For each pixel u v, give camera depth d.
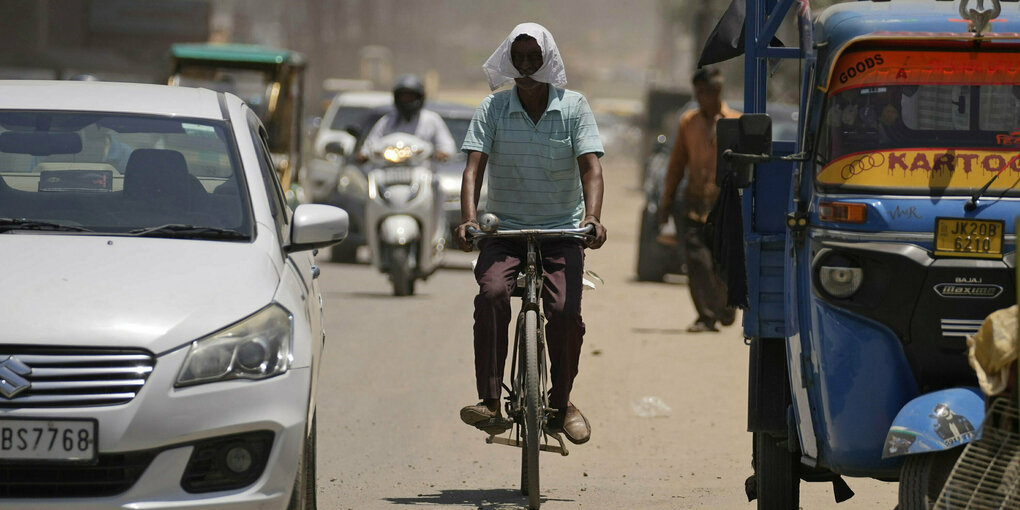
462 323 36.06
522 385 17.66
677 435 24.56
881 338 13.41
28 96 17.14
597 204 17.67
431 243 41.94
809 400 14.26
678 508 18.31
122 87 17.86
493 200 18.16
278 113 53.84
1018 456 11.94
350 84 127.81
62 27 146.62
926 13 14.41
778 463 16.44
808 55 13.77
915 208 13.52
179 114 17.08
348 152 52.09
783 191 17.17
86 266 14.20
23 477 12.96
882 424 13.41
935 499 12.41
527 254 17.70
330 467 21.06
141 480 12.98
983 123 13.98
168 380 13.10
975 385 13.31
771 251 16.59
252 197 16.16
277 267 15.12
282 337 13.91
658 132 120.31
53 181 15.98
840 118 14.14
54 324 13.14
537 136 17.77
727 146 16.17
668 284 49.44
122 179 16.09
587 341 34.59
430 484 20.08
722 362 31.72
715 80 34.12
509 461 22.22
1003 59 14.09
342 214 16.20
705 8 128.50
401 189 41.16
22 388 12.84
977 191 13.59
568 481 20.64
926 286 13.28
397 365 29.95
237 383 13.38
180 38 150.38
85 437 12.86
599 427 25.14
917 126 13.99
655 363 31.45
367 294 42.19
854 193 13.80
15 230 15.26
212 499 13.16
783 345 16.47
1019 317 11.51
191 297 13.80
